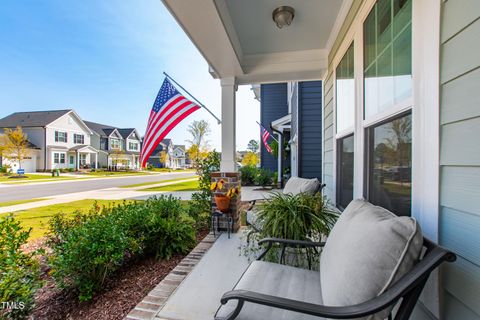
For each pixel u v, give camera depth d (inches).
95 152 1048.8
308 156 227.8
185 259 105.7
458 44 38.8
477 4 35.4
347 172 104.0
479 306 34.2
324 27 115.1
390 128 65.2
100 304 75.5
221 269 94.2
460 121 38.3
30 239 135.9
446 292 40.1
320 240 80.8
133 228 105.1
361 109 82.5
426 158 46.3
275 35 122.7
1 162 784.3
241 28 115.7
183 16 88.4
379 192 71.9
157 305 72.2
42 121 888.3
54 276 76.0
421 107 48.1
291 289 52.3
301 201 88.5
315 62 142.2
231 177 145.3
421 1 47.9
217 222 143.7
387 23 65.8
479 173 34.9
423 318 45.6
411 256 37.0
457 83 38.9
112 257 80.4
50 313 71.9
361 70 81.9
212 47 112.7
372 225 42.0
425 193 46.5
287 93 454.6
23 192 364.8
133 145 1291.8
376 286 36.8
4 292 60.8
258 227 94.4
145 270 97.4
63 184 501.0
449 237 40.4
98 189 408.2
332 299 41.5
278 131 376.8
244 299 40.9
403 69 57.9
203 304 71.9
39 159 861.8
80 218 113.3
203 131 996.6
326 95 142.0
